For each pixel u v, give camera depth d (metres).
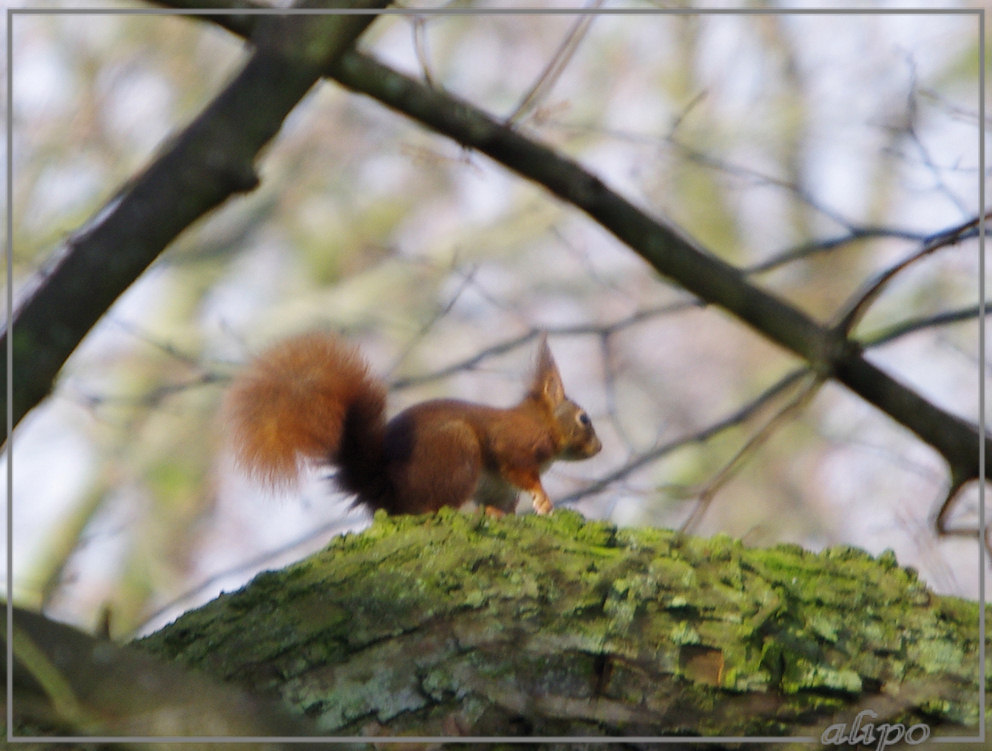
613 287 11.96
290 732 4.16
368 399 9.28
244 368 9.12
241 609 6.36
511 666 6.02
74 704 3.89
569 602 6.24
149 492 16.03
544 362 10.55
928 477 11.37
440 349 15.83
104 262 7.09
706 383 16.58
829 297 16.42
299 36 7.64
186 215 7.33
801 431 15.70
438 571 6.32
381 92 8.41
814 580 6.62
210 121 7.45
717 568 6.49
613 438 15.39
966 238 8.99
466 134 8.62
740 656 6.19
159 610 9.70
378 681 5.92
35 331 6.93
